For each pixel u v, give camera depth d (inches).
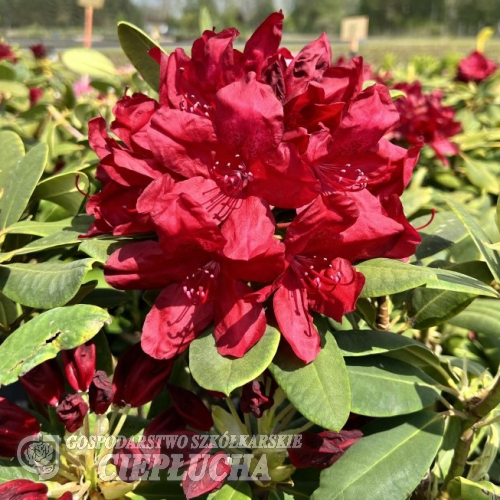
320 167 11.3
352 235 10.7
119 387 11.9
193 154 10.3
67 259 15.8
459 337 20.1
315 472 14.0
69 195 15.4
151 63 14.4
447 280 11.4
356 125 10.8
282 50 11.6
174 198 9.8
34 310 15.1
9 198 14.2
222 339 10.4
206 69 10.9
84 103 23.6
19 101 28.0
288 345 11.0
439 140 27.7
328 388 10.5
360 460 11.8
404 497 11.4
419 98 28.2
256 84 9.8
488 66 38.9
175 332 10.7
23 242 15.0
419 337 18.7
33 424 11.5
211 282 10.7
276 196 10.2
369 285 10.9
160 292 11.5
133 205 11.7
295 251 10.3
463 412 13.0
